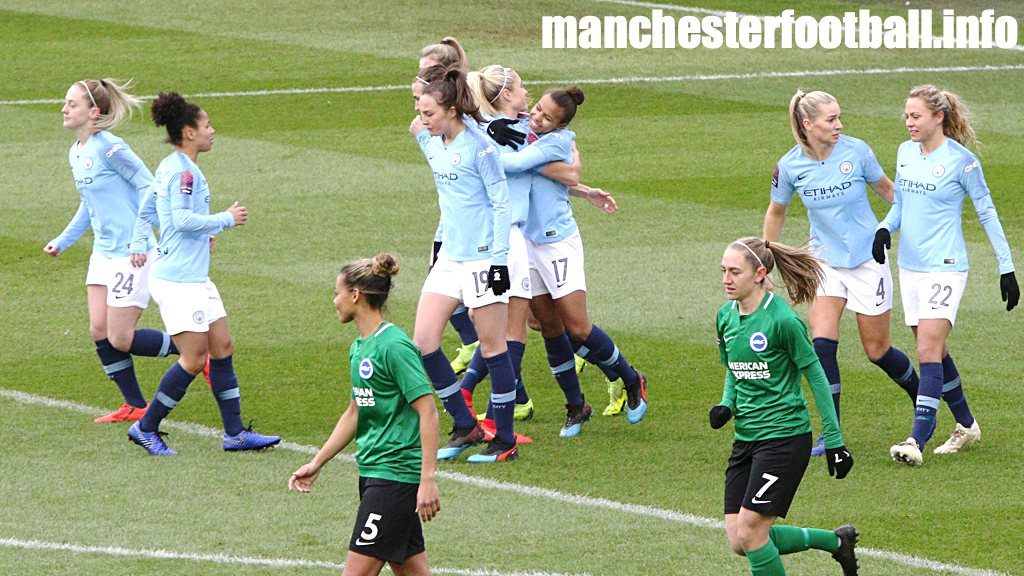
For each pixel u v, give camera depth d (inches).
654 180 2190.0
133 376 1316.4
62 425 1289.4
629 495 1113.4
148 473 1160.2
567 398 1284.4
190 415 1336.1
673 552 988.6
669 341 1535.4
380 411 830.5
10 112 2586.1
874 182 1240.2
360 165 2277.3
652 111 2623.0
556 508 1082.7
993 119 2541.8
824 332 1229.1
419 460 834.8
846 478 1146.0
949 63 2965.1
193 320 1187.3
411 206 2071.9
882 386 1397.6
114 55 2977.4
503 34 3189.0
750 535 876.0
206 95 2714.1
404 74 2864.2
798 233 1926.7
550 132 1239.5
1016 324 1571.1
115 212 1282.0
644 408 1299.2
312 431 1280.8
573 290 1250.0
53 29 3171.8
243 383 1414.9
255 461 1198.9
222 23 3238.2
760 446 885.2
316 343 1537.9
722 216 2007.9
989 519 1047.6
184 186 1179.9
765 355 876.0
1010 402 1333.7
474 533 1025.5
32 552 978.7
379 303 836.6
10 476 1146.7
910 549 992.9
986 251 1850.4
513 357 1269.7
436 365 1203.9
